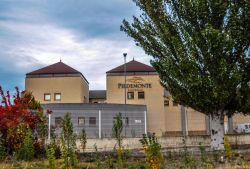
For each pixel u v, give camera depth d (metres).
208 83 19.34
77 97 56.56
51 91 56.78
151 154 12.23
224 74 19.30
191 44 19.69
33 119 19.58
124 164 15.13
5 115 18.28
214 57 19.36
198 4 19.64
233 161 16.06
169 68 20.23
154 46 21.19
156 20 20.89
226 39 18.59
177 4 20.44
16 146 17.81
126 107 43.19
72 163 14.21
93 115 40.47
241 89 19.91
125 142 26.08
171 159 16.77
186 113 53.12
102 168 14.66
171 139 26.22
